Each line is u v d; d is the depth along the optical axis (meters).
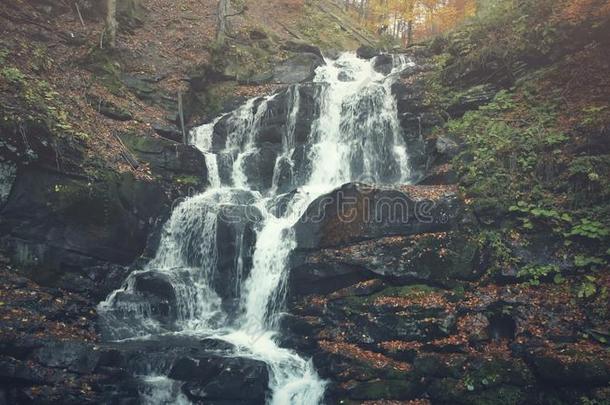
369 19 37.06
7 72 13.29
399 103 17.45
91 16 19.56
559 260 11.40
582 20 14.76
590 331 10.02
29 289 11.52
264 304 13.09
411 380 10.27
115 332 11.92
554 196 12.41
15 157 11.99
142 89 18.25
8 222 11.96
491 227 12.35
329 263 12.42
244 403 10.41
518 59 16.06
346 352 11.06
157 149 15.56
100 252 13.05
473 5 28.39
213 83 20.77
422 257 11.89
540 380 9.59
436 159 15.19
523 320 10.64
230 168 17.17
